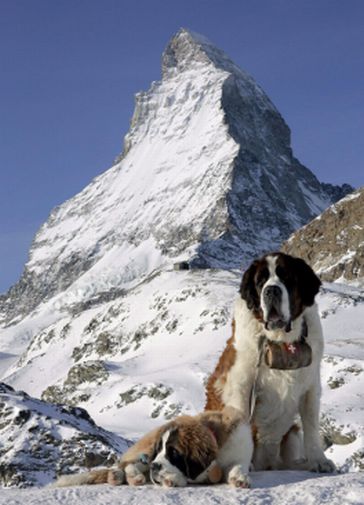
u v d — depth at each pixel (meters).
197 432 7.93
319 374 9.17
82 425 45.12
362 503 6.63
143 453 8.12
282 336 8.83
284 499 6.93
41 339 190.38
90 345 164.25
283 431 9.17
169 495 7.17
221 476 8.01
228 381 9.07
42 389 157.12
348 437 60.28
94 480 8.30
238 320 9.10
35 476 40.09
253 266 9.01
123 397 103.38
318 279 9.09
